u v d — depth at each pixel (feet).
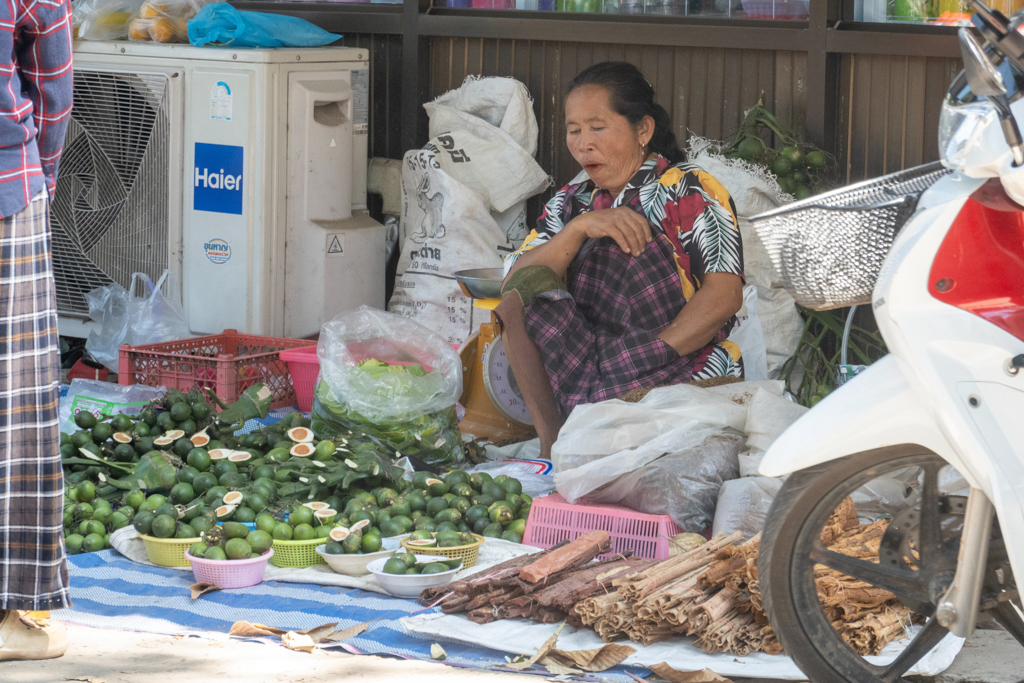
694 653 9.27
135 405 16.92
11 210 8.93
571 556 10.40
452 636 9.60
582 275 15.35
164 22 20.17
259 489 12.74
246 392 16.85
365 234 20.38
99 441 14.39
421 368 15.34
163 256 20.17
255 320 19.45
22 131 8.98
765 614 8.91
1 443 9.09
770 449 7.85
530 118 20.72
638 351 14.40
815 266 7.93
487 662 9.26
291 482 13.21
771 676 8.86
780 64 19.16
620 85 14.76
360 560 11.27
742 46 19.01
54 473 9.30
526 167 20.39
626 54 20.33
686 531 11.66
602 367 14.57
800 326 18.39
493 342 16.24
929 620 8.25
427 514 12.57
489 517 12.60
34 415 9.21
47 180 9.70
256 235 19.26
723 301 14.55
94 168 20.53
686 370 14.58
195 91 19.43
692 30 19.30
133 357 18.30
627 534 11.71
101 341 20.13
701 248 14.75
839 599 9.04
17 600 9.21
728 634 9.17
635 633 9.43
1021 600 7.23
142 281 20.52
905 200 7.68
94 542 12.23
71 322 21.24
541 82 21.04
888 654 9.19
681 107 20.06
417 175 20.22
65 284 21.21
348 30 22.02
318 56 19.66
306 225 19.71
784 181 18.30
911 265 7.31
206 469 13.67
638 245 14.56
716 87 19.72
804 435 7.75
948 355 7.22
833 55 18.61
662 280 14.83
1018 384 7.08
